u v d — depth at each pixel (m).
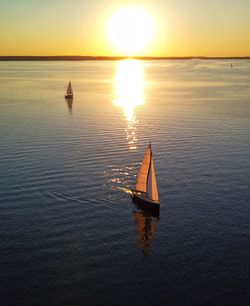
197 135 87.81
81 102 143.50
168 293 35.56
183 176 61.75
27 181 59.19
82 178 60.78
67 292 35.66
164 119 107.88
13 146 77.69
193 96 164.12
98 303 34.38
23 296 35.12
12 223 47.25
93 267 39.25
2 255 40.88
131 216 49.50
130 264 39.75
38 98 154.12
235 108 127.31
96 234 45.28
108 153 73.50
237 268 38.97
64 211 50.53
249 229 46.16
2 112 118.94
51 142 81.06
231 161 68.75
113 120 106.50
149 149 51.31
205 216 49.28
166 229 46.47
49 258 40.56
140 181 52.84
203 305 34.12
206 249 42.25
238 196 54.56
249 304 34.25
